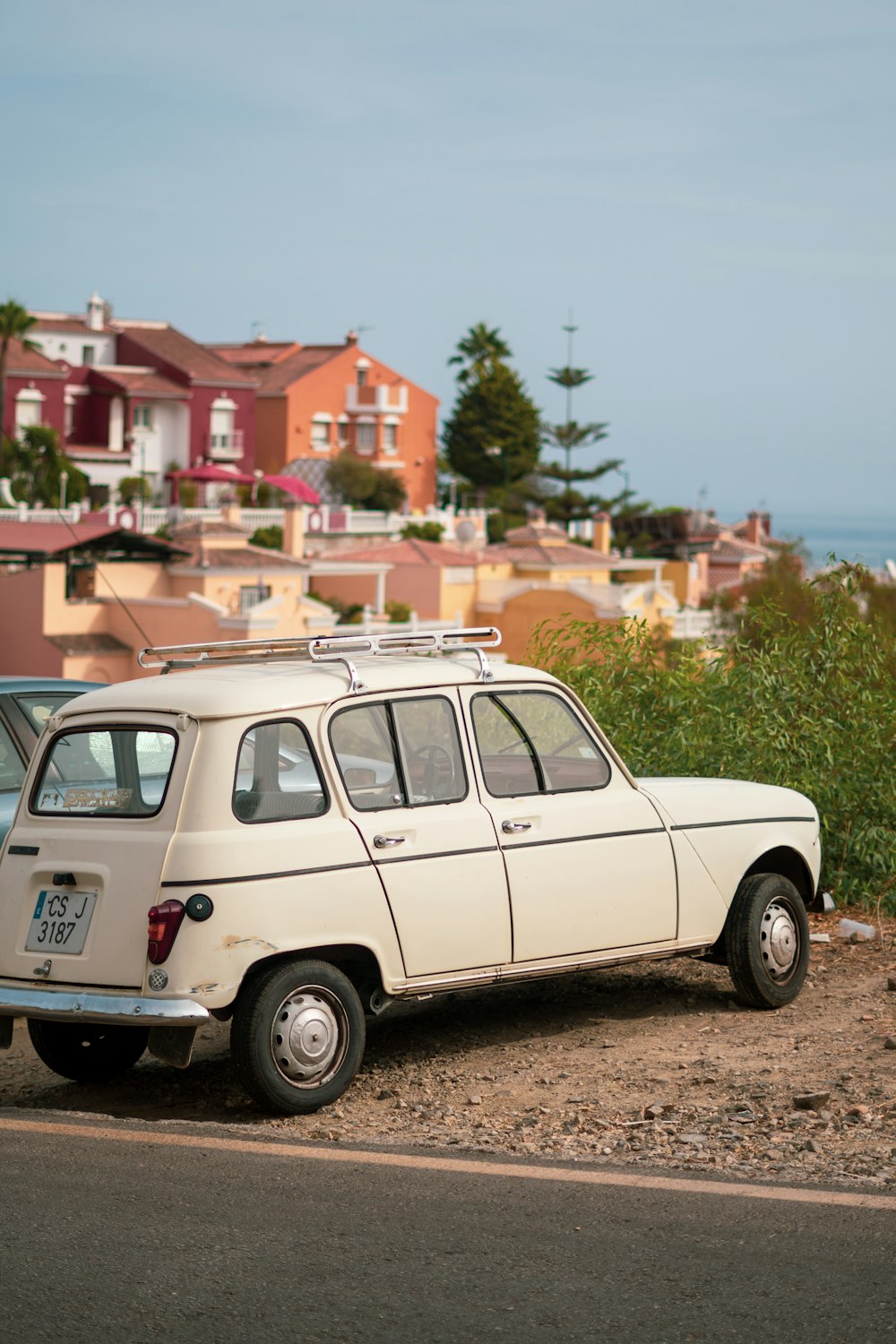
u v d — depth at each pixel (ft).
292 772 29.01
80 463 310.65
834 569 51.19
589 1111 28.55
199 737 28.17
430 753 30.83
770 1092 28.99
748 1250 20.38
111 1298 19.13
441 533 322.14
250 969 28.25
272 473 374.22
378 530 309.83
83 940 28.27
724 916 34.50
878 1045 31.76
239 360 390.83
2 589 182.60
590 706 51.98
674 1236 20.95
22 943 28.99
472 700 31.65
